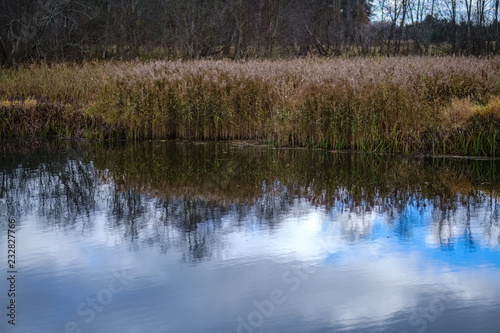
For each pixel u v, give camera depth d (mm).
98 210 7316
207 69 14211
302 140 12258
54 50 28078
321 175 9320
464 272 5062
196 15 30938
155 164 10484
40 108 14656
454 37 32062
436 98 11859
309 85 12234
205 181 8977
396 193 8047
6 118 13938
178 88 13562
